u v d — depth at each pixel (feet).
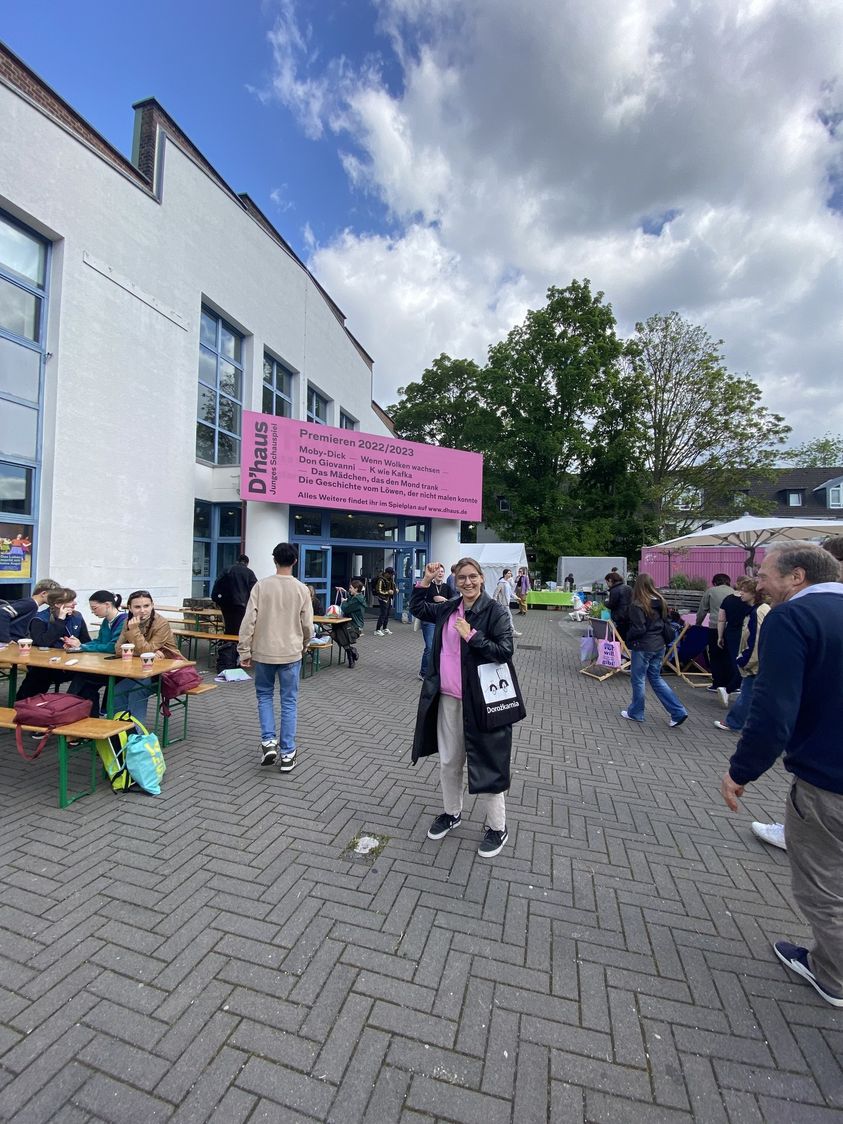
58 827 10.26
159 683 14.55
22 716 10.96
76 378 26.43
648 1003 6.60
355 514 42.93
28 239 24.77
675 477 91.97
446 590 23.63
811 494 120.47
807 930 8.07
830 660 6.40
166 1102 5.17
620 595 26.05
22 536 24.64
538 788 13.00
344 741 15.75
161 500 32.45
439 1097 5.31
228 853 9.48
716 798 12.73
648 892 8.87
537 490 89.92
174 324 33.40
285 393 50.65
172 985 6.54
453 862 9.49
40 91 26.25
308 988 6.58
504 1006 6.45
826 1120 5.25
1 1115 4.99
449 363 119.55
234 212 39.78
